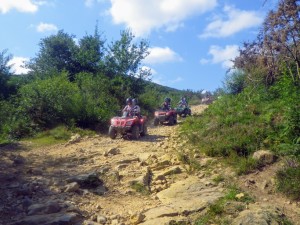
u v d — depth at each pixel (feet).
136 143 41.68
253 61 47.96
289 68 37.04
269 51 41.65
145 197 23.99
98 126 54.85
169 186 25.52
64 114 53.62
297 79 36.11
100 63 84.43
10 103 56.18
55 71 81.15
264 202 21.33
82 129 52.03
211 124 36.47
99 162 31.94
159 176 26.96
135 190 25.02
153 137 46.70
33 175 27.32
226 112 38.27
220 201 21.16
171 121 61.67
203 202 21.18
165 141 40.88
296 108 28.58
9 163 30.40
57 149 38.50
